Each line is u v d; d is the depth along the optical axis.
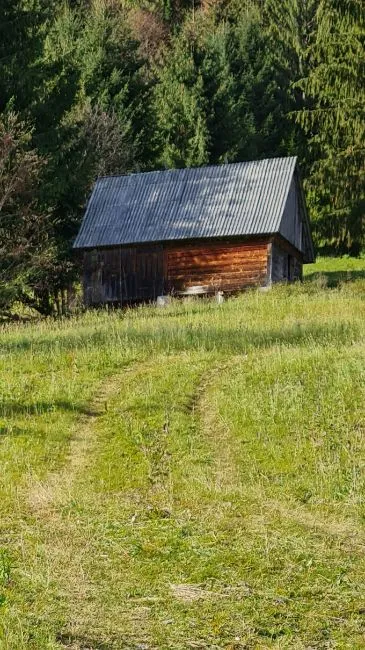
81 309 32.22
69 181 32.22
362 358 16.42
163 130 51.59
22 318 31.88
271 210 32.12
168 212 33.19
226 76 54.69
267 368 16.31
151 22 68.81
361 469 11.57
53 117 32.47
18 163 28.73
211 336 19.81
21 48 31.66
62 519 10.01
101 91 47.75
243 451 12.50
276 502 10.66
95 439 13.36
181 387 15.79
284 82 58.03
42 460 12.37
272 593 7.98
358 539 9.32
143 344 19.27
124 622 7.42
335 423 13.31
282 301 25.84
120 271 32.81
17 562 8.62
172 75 53.28
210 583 8.26
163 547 9.12
